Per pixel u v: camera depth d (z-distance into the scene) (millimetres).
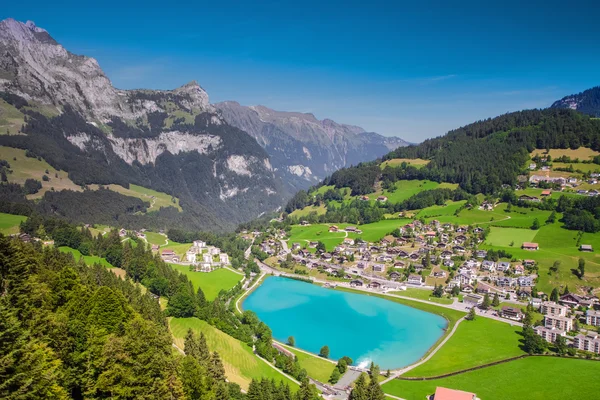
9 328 61531
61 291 112938
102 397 80062
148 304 153125
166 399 82875
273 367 160375
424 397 144500
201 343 122812
